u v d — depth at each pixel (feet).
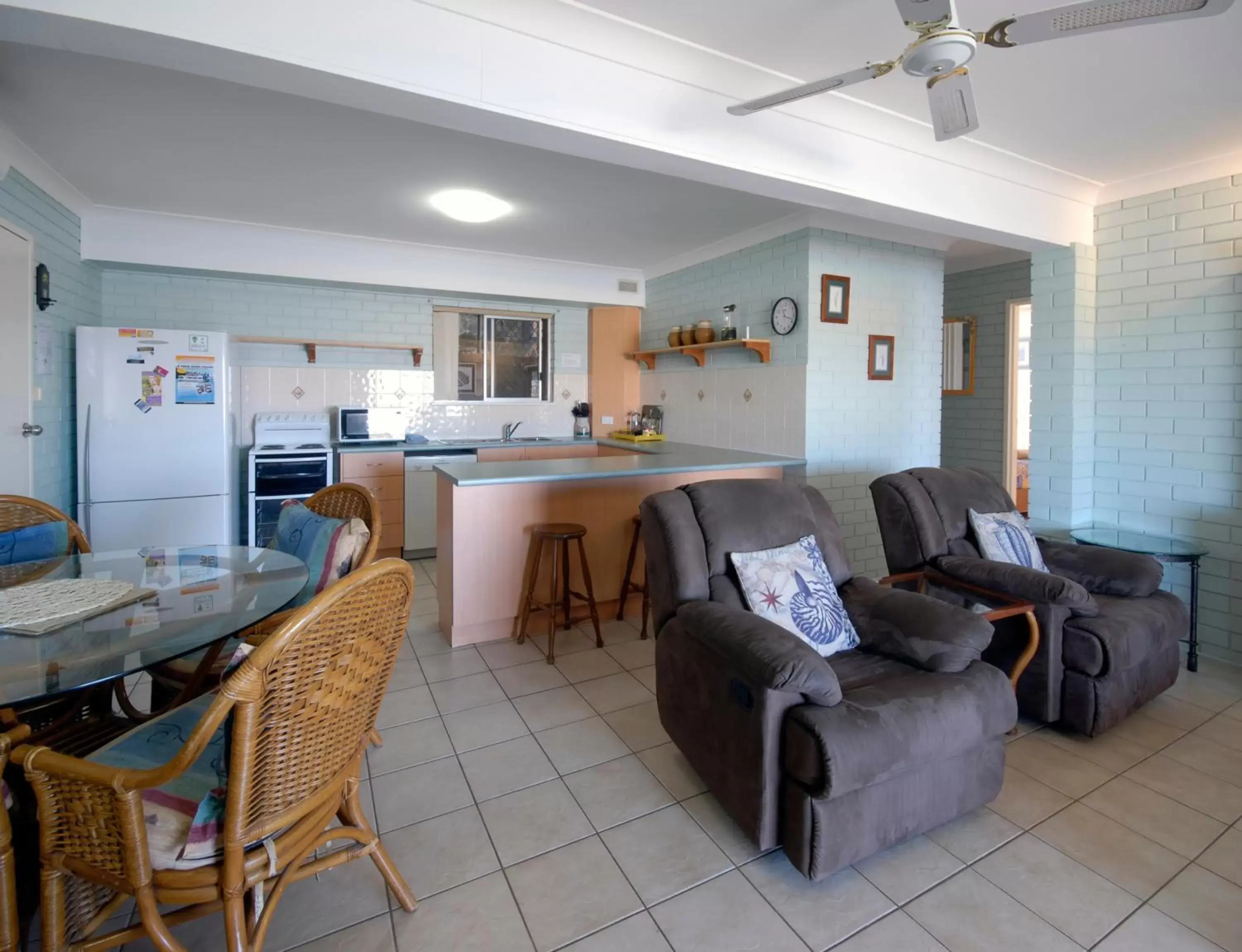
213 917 5.15
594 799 6.65
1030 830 6.22
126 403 12.58
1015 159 9.91
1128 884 5.52
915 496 9.34
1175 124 8.76
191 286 15.34
